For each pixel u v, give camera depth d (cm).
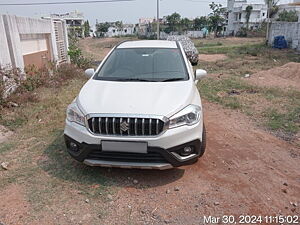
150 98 310
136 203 284
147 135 283
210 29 6209
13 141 428
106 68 405
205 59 1811
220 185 317
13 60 699
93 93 331
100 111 289
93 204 281
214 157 384
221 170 349
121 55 429
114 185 313
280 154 396
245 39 4559
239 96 718
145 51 435
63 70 952
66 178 325
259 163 369
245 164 365
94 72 410
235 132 478
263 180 328
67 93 725
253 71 1166
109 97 315
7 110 564
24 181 319
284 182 324
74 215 264
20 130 472
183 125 294
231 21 6094
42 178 325
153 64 402
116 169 344
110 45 4606
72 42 1702
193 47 1541
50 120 518
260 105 634
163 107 293
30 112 554
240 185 317
